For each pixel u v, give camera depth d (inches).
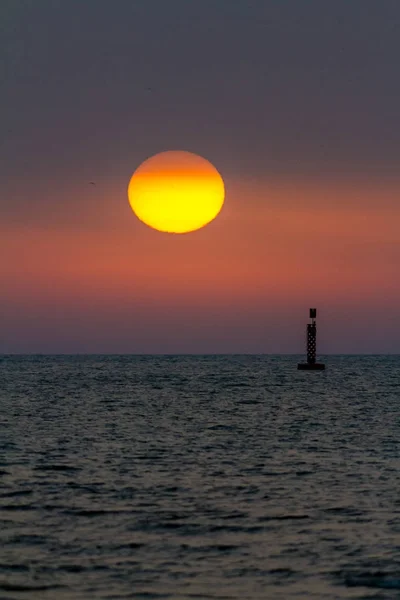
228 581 3860.7
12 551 4229.8
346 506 5137.8
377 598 3693.4
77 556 4165.8
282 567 4035.4
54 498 5339.6
